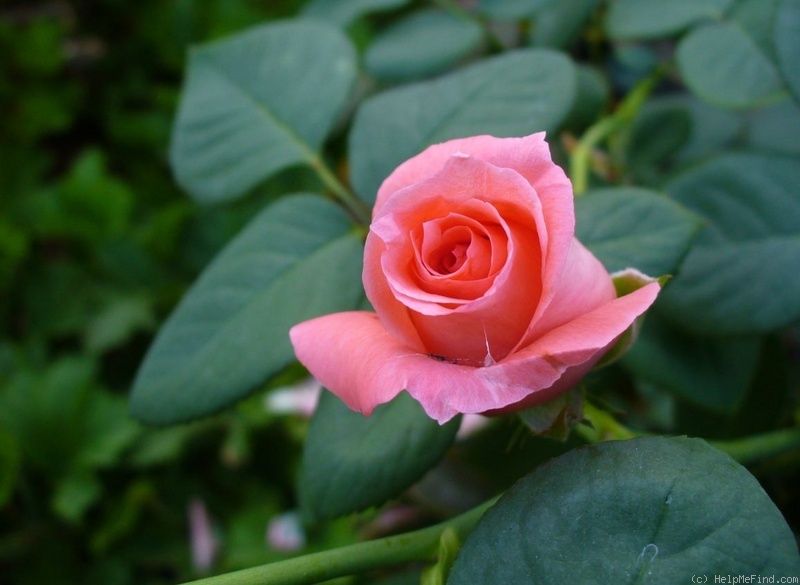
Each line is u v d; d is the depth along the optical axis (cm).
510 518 20
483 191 19
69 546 54
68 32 72
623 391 36
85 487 53
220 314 26
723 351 28
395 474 24
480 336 19
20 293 61
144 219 64
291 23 31
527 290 19
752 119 42
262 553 49
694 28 30
